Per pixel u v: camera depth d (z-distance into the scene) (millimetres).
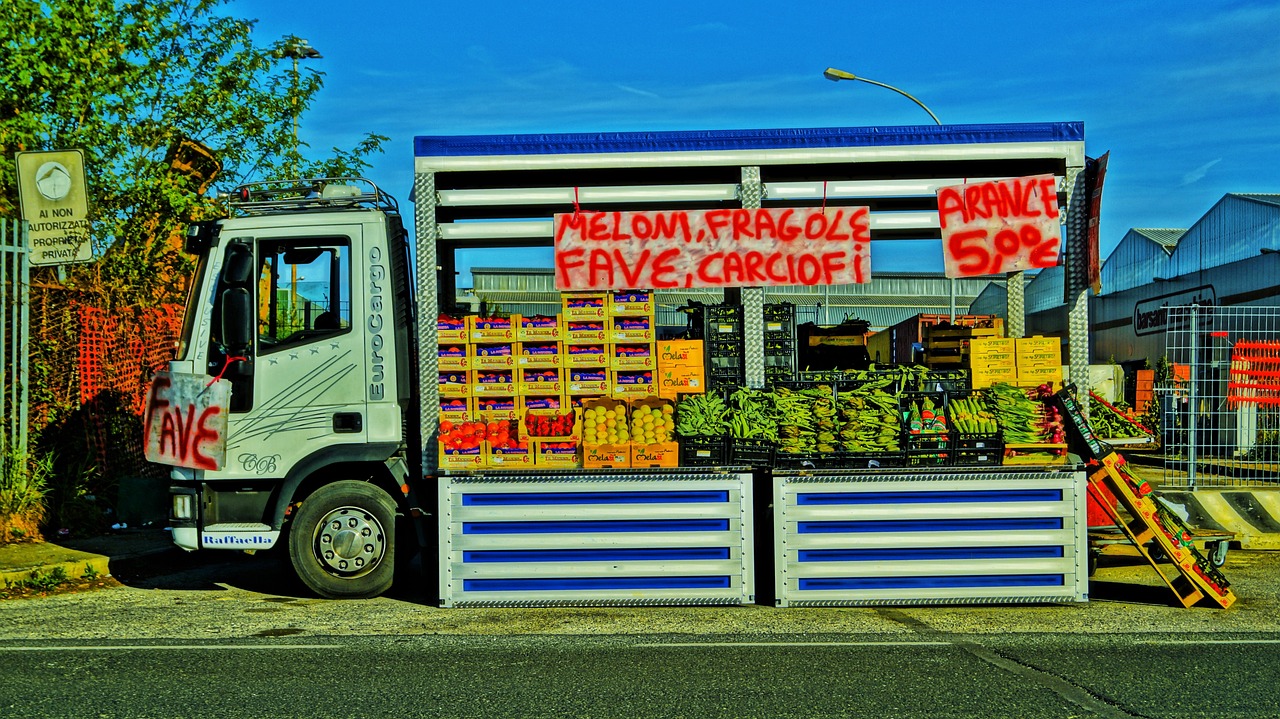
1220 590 7230
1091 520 7969
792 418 7176
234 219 7734
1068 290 7664
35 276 11219
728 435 7148
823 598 7184
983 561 7168
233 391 7707
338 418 7668
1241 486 11914
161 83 13156
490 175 7922
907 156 7699
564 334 7543
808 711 4809
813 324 9836
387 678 5406
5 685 5266
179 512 7723
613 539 7156
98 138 12031
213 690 5180
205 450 7570
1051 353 7461
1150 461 15617
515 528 7199
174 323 13148
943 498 7172
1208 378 12148
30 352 10789
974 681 5309
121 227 12195
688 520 7164
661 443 7168
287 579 8703
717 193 7844
